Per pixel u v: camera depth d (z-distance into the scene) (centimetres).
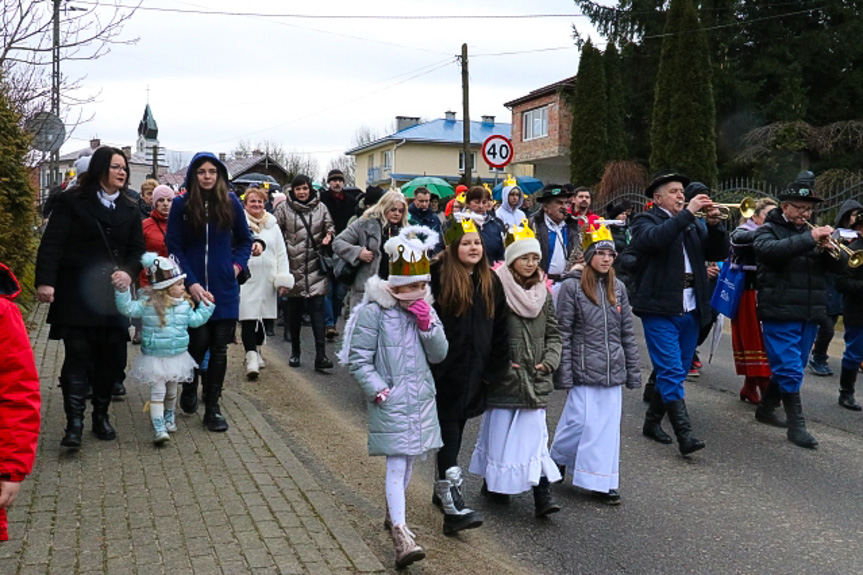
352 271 805
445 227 942
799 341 699
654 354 663
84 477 527
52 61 1127
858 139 2475
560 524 516
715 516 533
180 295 612
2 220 1065
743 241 788
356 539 439
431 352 449
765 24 2942
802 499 566
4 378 303
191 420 677
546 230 830
